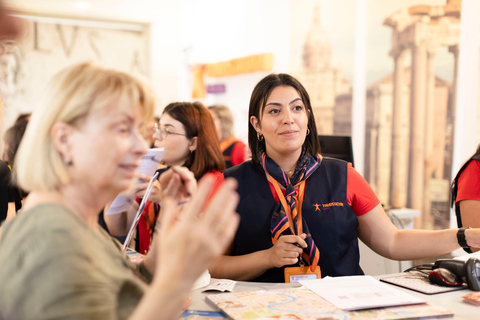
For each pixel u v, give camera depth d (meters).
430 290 1.31
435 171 3.58
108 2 6.45
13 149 2.26
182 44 6.92
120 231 2.15
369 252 2.71
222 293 1.29
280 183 1.79
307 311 1.11
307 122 1.83
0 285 0.64
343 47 4.34
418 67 3.67
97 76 0.74
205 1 6.64
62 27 6.21
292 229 1.72
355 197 1.82
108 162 0.73
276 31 5.30
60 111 0.71
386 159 3.99
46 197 0.74
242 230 1.77
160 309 0.61
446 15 3.44
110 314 0.64
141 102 0.78
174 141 2.23
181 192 1.12
